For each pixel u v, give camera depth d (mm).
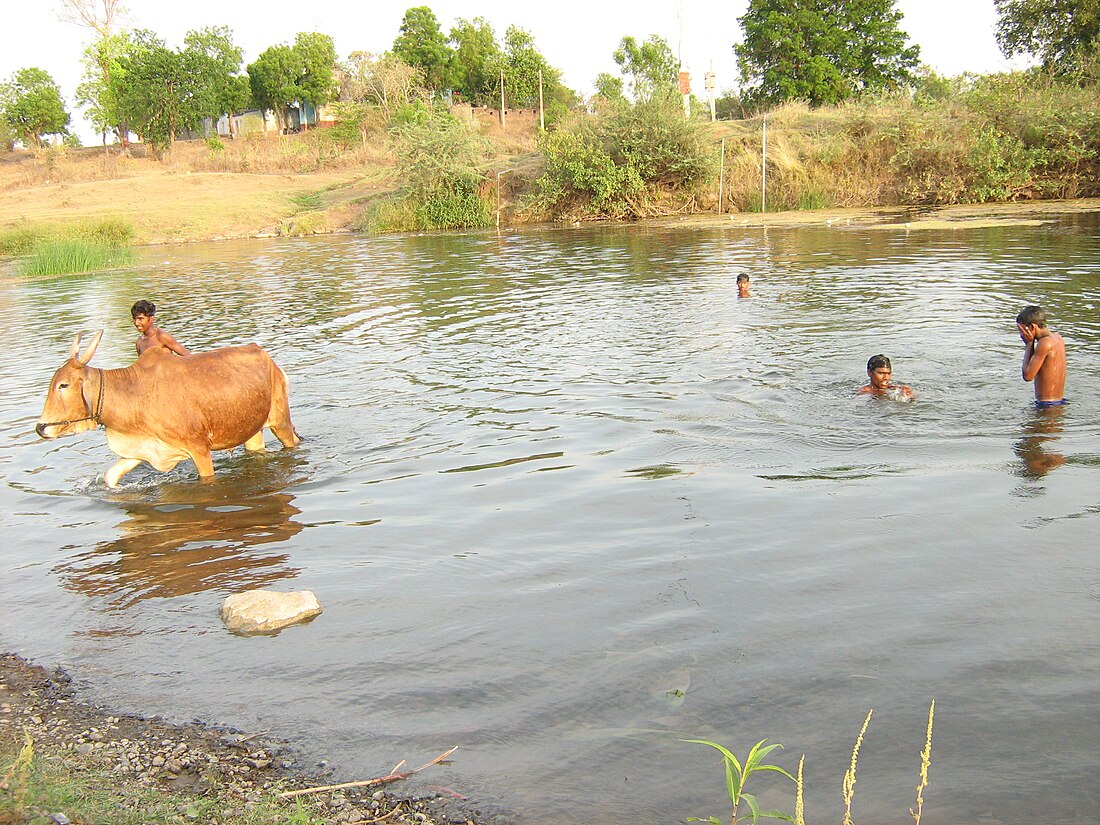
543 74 73750
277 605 5480
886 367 9180
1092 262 17266
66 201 39438
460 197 36406
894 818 3594
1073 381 9484
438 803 3855
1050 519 6215
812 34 50719
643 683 4582
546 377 10914
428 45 73438
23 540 6930
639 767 3992
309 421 9688
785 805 3701
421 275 21422
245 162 50906
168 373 7926
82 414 7734
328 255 27344
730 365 10891
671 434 8562
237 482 8008
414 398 10320
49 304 19953
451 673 4789
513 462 8062
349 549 6438
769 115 40375
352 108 61188
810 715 4258
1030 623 4918
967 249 20281
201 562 6379
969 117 35344
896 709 4262
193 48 66875
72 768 4184
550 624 5211
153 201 39062
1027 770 3814
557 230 32438
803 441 8164
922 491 6855
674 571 5766
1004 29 42406
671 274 19141
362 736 4332
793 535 6195
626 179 35562
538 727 4301
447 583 5805
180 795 3975
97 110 61344
